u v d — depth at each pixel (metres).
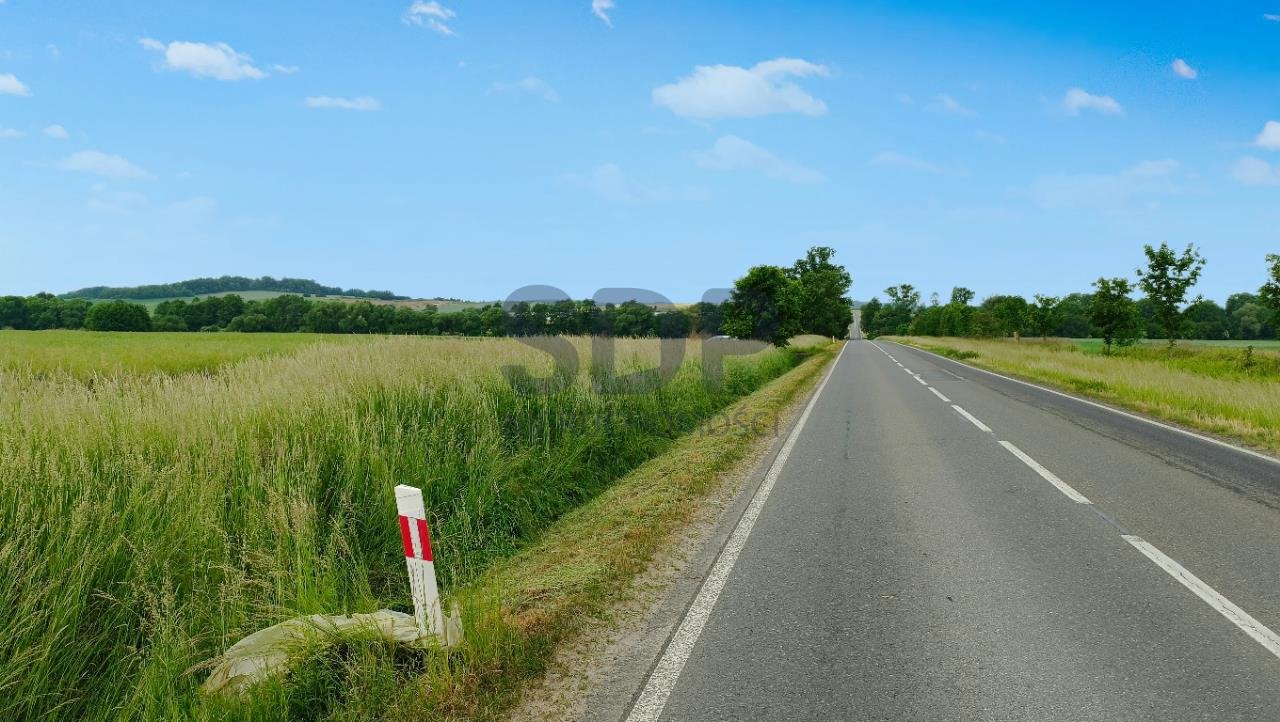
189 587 4.15
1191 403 14.30
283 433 6.11
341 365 9.18
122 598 3.91
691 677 3.53
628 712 3.22
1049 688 3.35
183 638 3.61
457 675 3.50
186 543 4.36
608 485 8.47
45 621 3.52
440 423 7.62
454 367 9.70
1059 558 5.25
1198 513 6.52
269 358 11.58
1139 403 15.56
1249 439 10.88
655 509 6.68
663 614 4.32
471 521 6.21
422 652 3.72
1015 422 12.88
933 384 21.50
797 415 14.11
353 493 5.75
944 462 9.09
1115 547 5.50
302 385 7.62
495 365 10.29
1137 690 3.32
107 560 3.96
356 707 3.29
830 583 4.80
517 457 7.60
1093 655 3.68
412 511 3.75
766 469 8.77
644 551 5.44
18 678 3.26
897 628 4.05
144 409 5.85
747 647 3.85
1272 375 24.14
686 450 9.97
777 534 5.98
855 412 14.54
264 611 4.13
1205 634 3.92
